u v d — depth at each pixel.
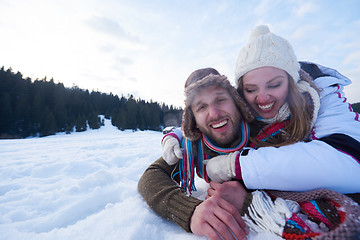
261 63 0.96
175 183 1.15
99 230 0.90
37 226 1.17
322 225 0.63
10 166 3.07
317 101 0.99
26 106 36.59
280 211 0.70
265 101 1.00
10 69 41.25
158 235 0.85
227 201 0.81
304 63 1.45
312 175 0.74
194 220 0.77
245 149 0.97
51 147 6.38
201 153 1.23
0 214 1.36
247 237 0.70
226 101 1.03
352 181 0.71
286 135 1.04
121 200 1.41
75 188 1.80
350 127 0.83
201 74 1.24
